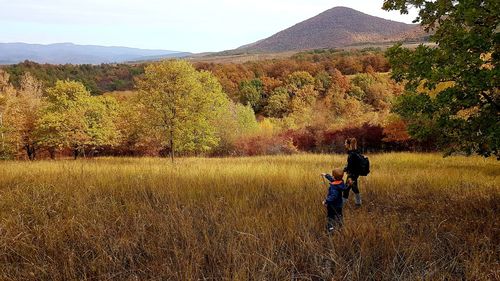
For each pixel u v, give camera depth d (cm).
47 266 436
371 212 655
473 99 635
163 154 3697
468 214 616
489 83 587
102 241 500
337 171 555
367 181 936
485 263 423
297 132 3797
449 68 628
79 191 771
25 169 1203
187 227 541
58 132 2806
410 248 468
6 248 482
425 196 782
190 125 2167
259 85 8669
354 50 16800
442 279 399
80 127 2805
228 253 461
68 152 4216
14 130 3081
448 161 1631
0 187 875
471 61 603
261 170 1139
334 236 516
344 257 473
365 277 428
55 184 870
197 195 764
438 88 1487
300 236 529
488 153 679
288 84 8262
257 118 7488
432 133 744
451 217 607
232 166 1323
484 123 655
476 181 948
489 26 617
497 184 881
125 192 791
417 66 700
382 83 7531
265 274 414
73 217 564
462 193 786
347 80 8181
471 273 407
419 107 698
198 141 2506
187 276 404
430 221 586
